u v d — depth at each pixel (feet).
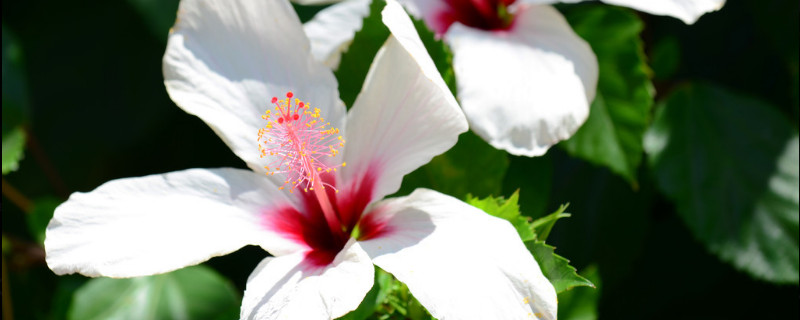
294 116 2.05
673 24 2.63
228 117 2.07
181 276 2.39
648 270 2.62
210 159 2.87
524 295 1.95
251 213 2.06
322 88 2.09
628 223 2.47
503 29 2.27
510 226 1.99
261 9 2.08
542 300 1.95
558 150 2.50
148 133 2.91
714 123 2.42
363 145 2.08
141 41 2.92
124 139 2.91
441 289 1.95
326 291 1.96
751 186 2.39
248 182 2.07
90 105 2.92
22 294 2.54
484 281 1.95
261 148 2.06
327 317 1.94
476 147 2.16
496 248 1.97
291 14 2.08
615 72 2.29
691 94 2.44
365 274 1.96
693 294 2.62
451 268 1.96
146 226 2.00
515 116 2.14
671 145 2.42
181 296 2.38
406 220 2.03
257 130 2.08
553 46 2.22
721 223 2.38
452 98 2.00
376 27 2.16
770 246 2.36
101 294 2.38
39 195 2.89
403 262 1.98
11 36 2.49
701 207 2.39
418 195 2.05
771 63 2.64
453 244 1.98
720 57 2.67
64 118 2.90
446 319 1.94
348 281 1.96
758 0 2.47
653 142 2.42
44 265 2.61
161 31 2.57
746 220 2.38
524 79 2.17
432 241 1.99
